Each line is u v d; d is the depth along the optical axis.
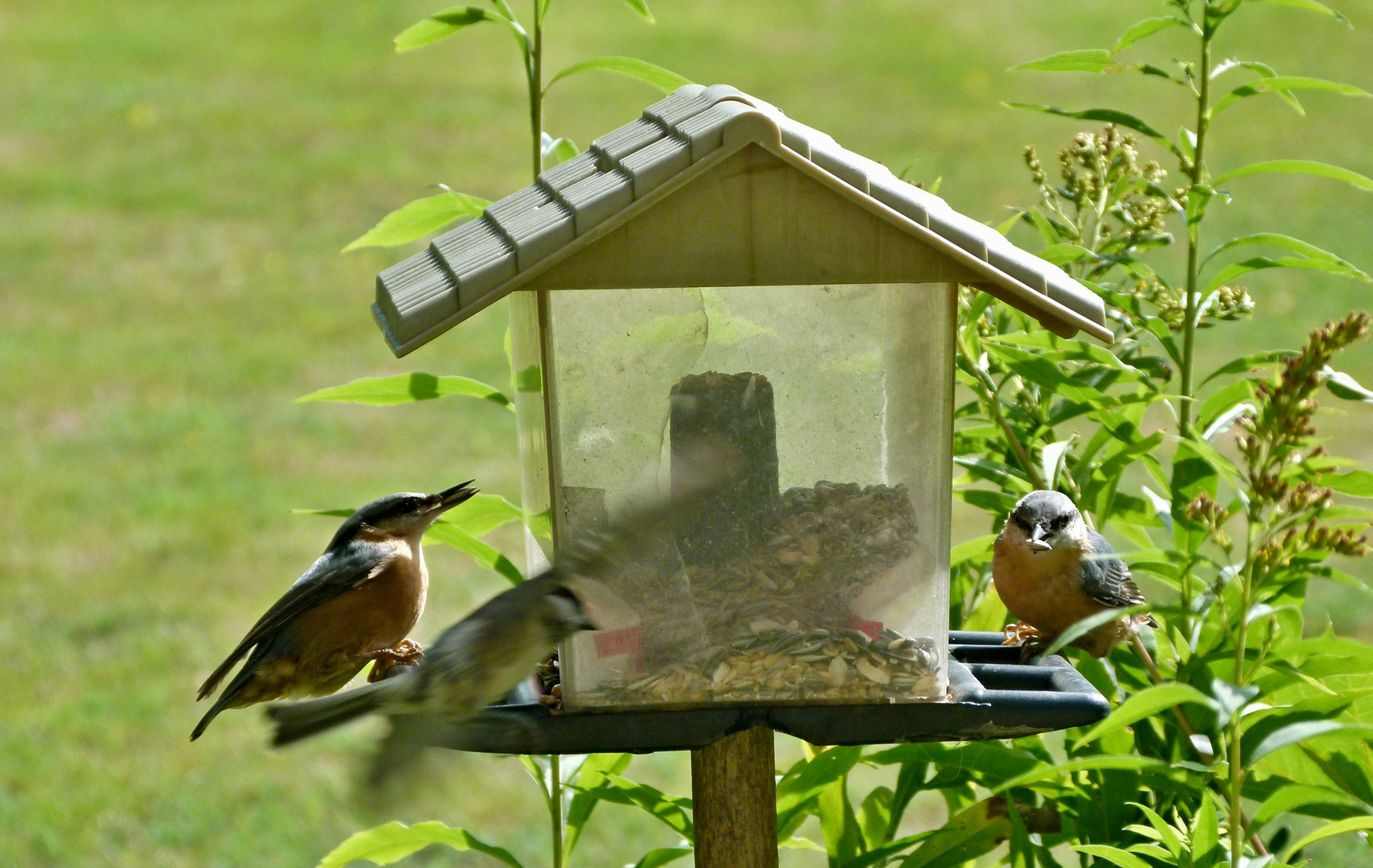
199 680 18.41
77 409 27.39
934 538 7.22
